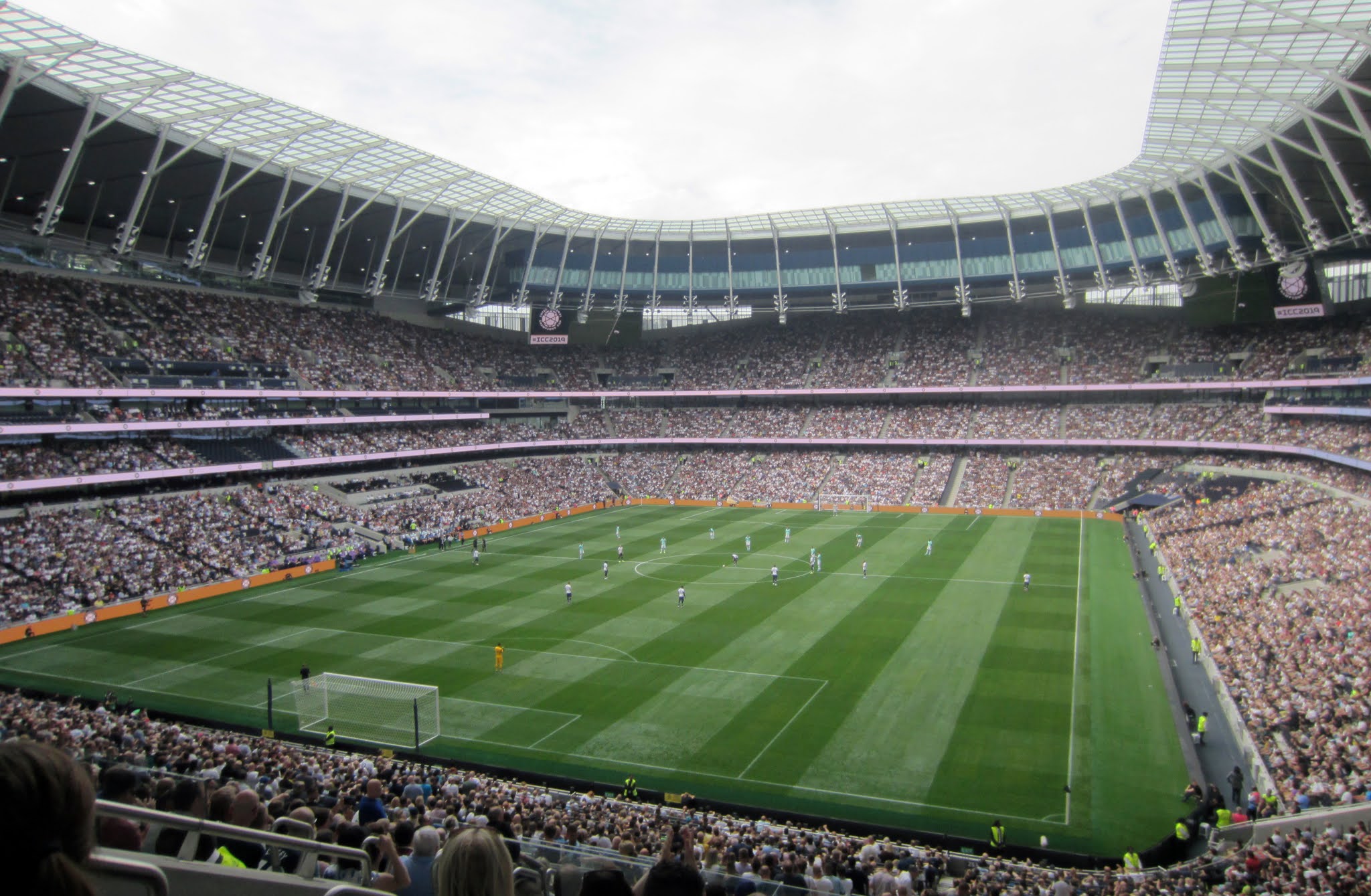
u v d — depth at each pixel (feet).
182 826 16.90
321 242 282.56
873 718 120.57
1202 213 280.31
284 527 229.04
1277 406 264.93
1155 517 257.96
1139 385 308.81
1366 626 120.16
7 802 8.27
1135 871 78.89
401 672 141.69
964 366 347.97
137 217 224.94
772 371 372.17
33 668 145.28
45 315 217.36
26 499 200.03
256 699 130.11
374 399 291.99
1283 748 98.27
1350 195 189.78
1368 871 61.62
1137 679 134.21
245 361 254.06
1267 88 186.39
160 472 219.20
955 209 314.35
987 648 149.89
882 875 58.49
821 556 231.09
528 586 200.23
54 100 172.45
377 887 21.62
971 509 305.12
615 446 375.45
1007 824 92.73
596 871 15.06
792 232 338.34
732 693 130.72
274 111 191.62
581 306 356.59
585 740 114.83
